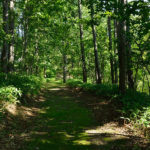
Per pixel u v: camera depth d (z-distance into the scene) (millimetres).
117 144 4430
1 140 4512
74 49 23812
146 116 5648
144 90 21516
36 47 21906
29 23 16438
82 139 4852
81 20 13672
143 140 4590
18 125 5832
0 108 6215
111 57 15039
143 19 7613
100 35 19562
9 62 13250
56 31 19062
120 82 9070
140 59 9516
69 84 21016
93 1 8508
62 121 6648
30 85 11195
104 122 6344
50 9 14250
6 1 11383
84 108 8703
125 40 8828
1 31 7715
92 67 27016
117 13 7422
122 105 7672
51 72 41750
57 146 4406
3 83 8773
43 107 9000
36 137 4996
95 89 12820
